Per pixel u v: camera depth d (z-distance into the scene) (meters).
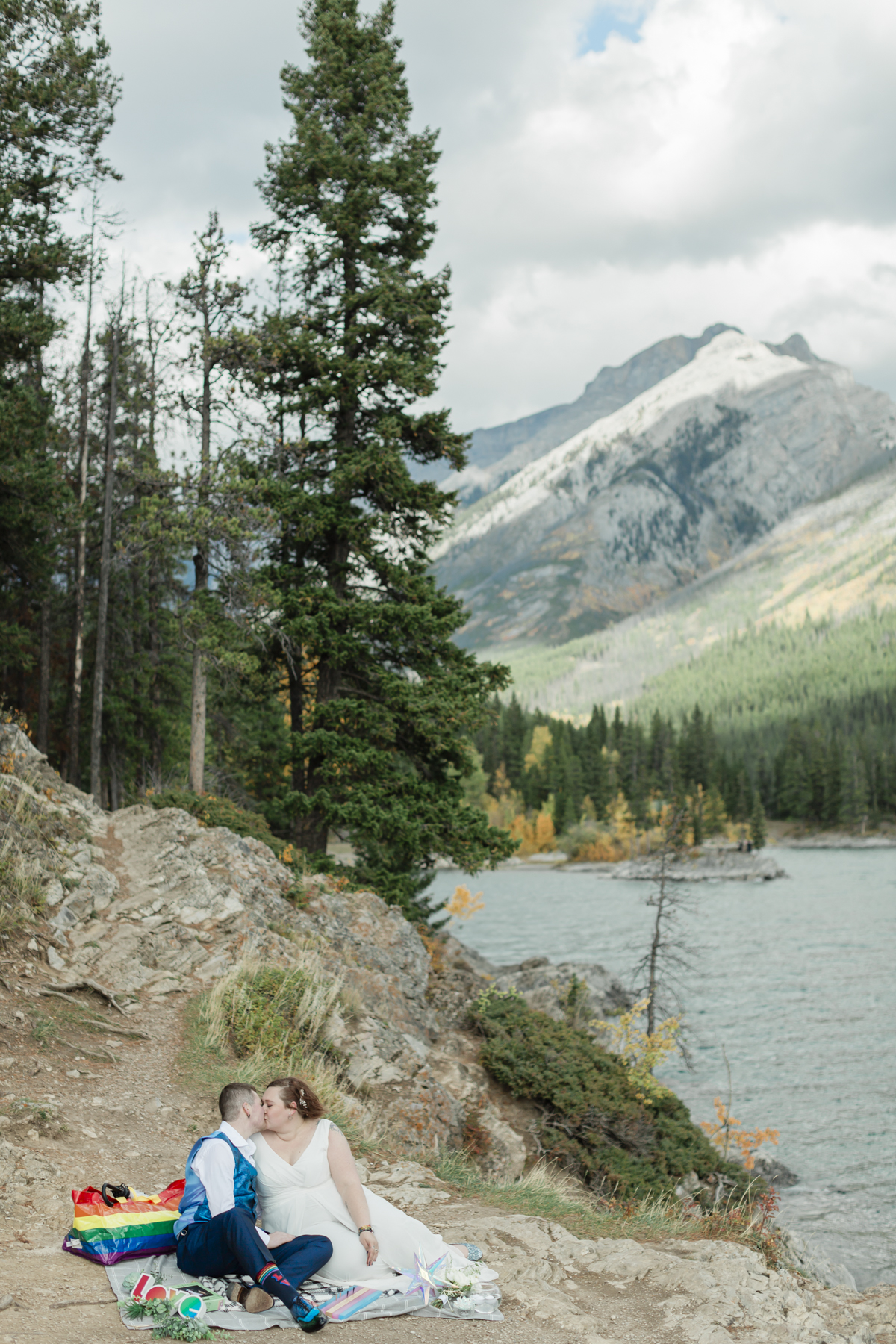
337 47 21.78
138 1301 4.55
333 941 14.91
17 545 24.28
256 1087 9.52
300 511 20.78
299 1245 4.95
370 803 19.72
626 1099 14.74
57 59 18.25
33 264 18.27
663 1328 5.12
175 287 21.20
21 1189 6.41
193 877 13.34
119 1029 10.05
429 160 22.16
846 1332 5.55
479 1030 15.77
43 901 11.67
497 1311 5.00
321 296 22.20
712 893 78.44
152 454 27.42
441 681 20.66
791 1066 27.61
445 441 21.03
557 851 126.94
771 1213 13.26
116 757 32.31
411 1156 9.55
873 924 57.28
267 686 21.70
